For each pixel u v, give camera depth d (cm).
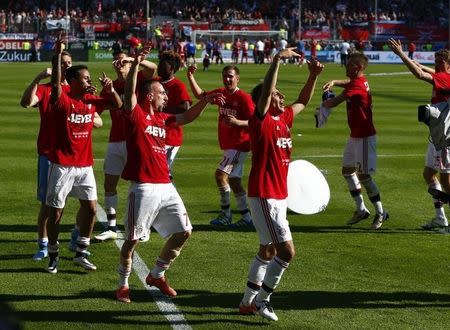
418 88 5081
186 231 1078
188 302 1092
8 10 10006
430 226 1538
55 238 1205
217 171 1537
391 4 10244
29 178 1962
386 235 1491
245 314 1046
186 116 1097
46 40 8619
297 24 9800
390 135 2839
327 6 10219
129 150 1065
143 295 1120
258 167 1005
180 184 1948
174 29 9294
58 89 1173
